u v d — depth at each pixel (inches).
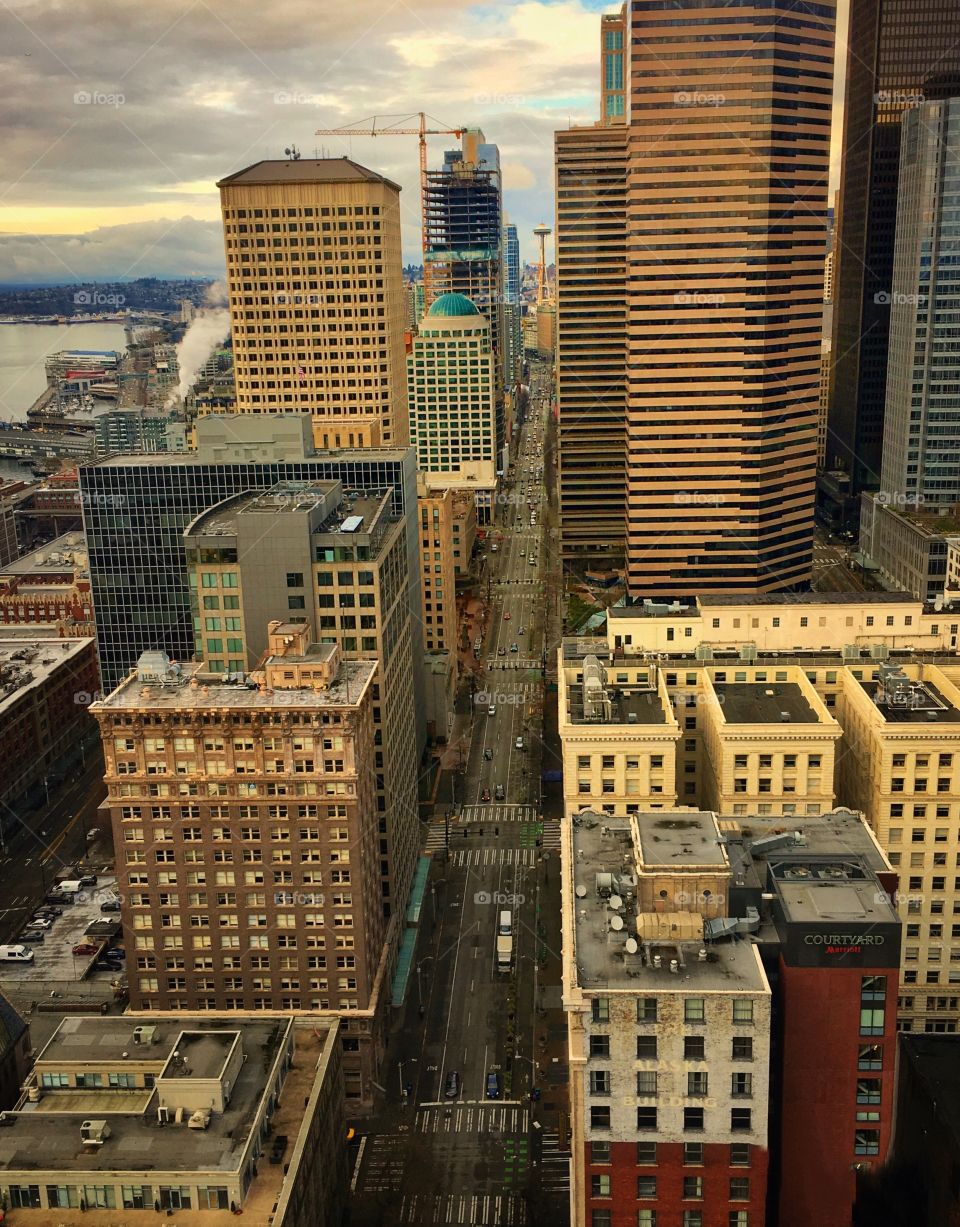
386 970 7357.3
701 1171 3789.4
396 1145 6412.4
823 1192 3983.8
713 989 3646.7
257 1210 4571.9
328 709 6318.9
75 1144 4776.1
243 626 7613.2
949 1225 4335.6
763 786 6373.0
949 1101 4485.7
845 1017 3826.3
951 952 6525.6
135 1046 5457.7
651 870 3907.5
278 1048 5378.9
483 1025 7431.1
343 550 7440.9
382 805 7805.1
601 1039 3695.9
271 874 6589.6
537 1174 6136.8
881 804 6348.4
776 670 7293.3
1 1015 6604.3
